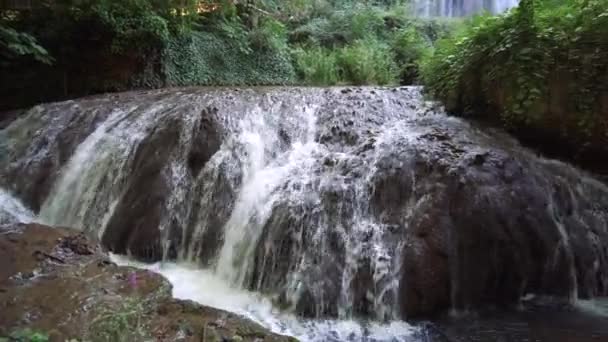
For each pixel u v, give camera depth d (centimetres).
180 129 671
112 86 1094
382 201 533
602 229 542
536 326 455
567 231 527
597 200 561
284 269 513
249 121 696
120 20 1045
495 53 634
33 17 1087
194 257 602
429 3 1770
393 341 434
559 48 589
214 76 1216
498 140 611
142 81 1105
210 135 663
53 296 411
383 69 1353
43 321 369
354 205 533
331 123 690
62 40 1071
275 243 528
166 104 770
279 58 1342
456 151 554
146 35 1061
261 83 1290
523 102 595
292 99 766
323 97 776
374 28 1608
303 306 480
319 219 525
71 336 346
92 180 713
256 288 529
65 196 730
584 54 571
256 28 1340
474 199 505
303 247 516
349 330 454
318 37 1533
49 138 812
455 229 496
